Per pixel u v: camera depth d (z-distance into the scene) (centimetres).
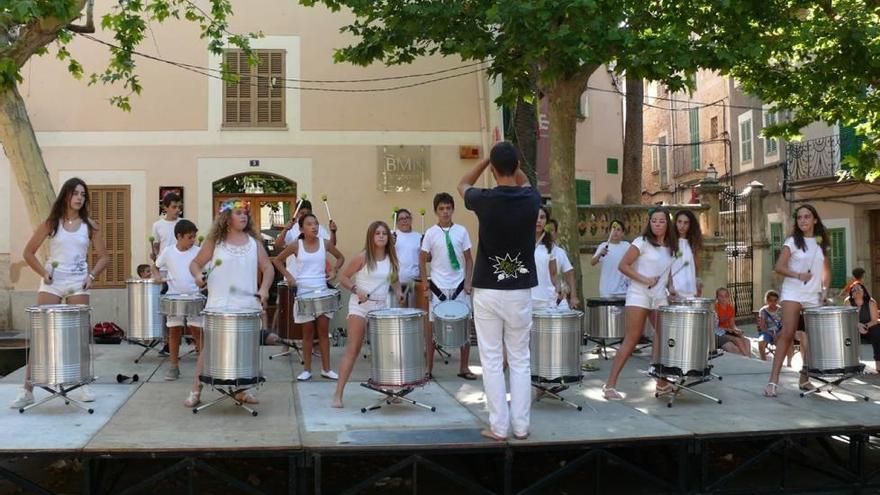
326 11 1574
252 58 1260
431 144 1597
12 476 645
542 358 776
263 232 1574
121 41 1258
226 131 1557
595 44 1068
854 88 1268
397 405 785
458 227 934
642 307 816
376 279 786
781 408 788
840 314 813
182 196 1551
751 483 769
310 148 1573
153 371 962
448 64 1598
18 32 1120
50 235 763
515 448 651
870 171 1380
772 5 1234
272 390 860
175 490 744
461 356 946
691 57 1100
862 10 1199
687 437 685
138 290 1016
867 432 722
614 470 835
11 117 1065
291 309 1059
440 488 768
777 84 1342
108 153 1537
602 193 2148
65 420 710
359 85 1583
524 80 1316
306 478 641
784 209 2361
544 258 919
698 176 2858
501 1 1045
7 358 1091
